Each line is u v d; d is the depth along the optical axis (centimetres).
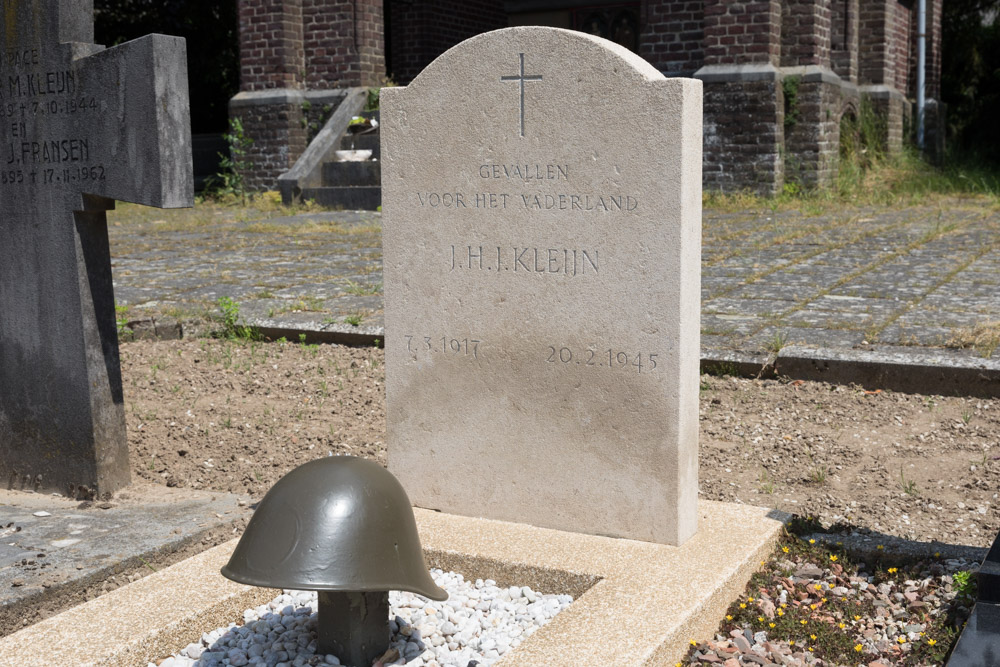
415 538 290
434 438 411
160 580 334
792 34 1499
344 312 754
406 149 401
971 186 1650
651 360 364
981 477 451
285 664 295
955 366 550
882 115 1734
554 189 375
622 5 1956
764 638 319
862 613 339
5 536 393
